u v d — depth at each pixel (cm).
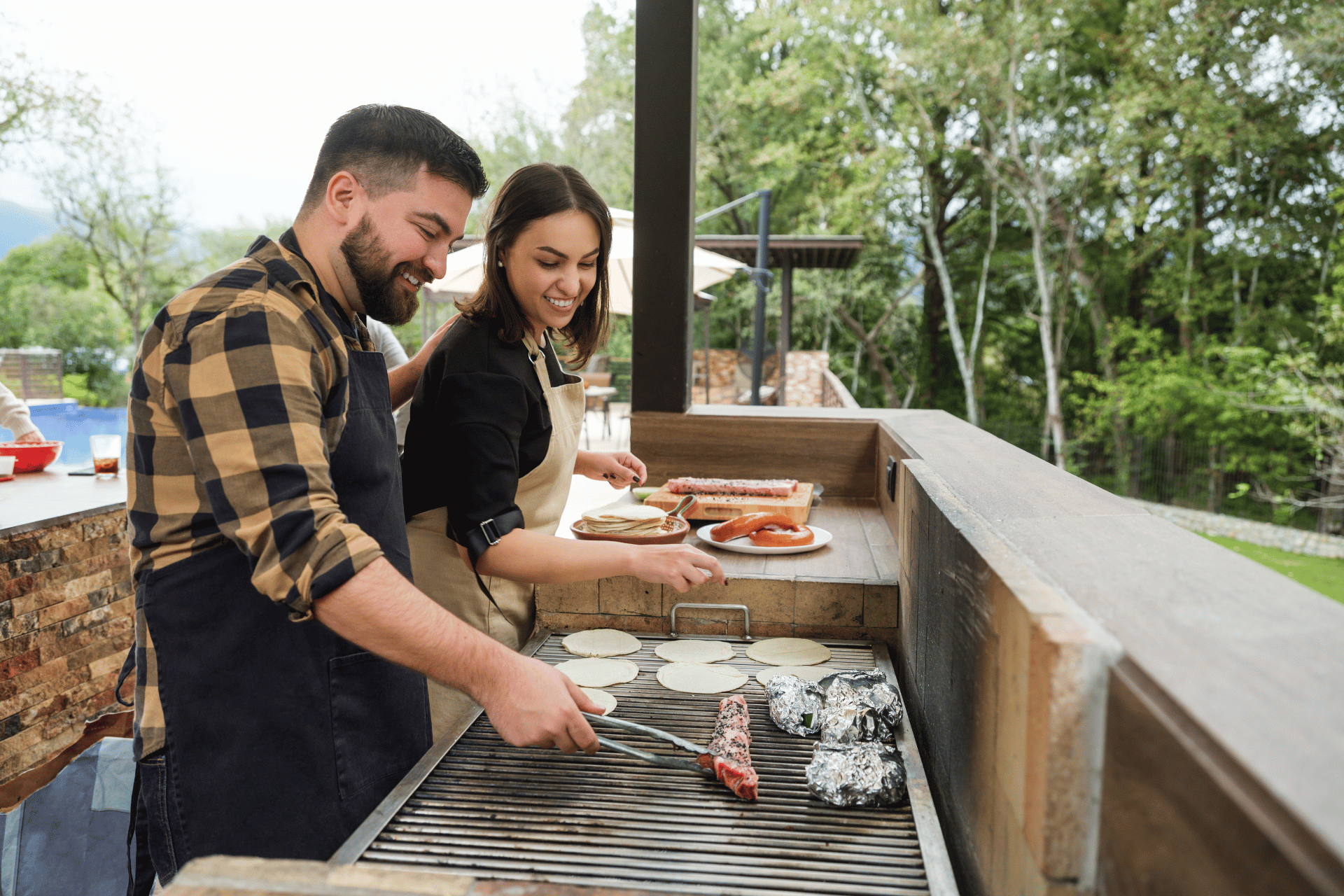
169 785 109
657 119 249
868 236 1917
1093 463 1842
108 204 1902
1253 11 1469
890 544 194
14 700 271
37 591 279
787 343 1089
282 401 92
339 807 113
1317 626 58
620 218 483
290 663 109
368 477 116
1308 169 1544
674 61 245
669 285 257
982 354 2047
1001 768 74
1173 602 64
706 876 88
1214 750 41
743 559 181
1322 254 1542
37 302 1919
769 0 1858
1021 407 2012
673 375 261
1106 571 73
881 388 2134
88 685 300
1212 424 1606
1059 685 56
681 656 154
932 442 177
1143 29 1567
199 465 92
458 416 133
